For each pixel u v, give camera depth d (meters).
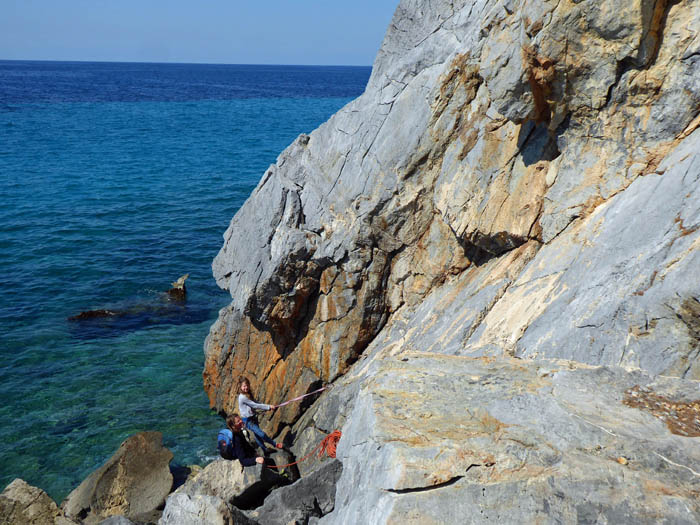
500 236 12.41
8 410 19.70
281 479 12.53
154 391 21.17
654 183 9.61
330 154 17.23
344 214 16.05
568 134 11.17
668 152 9.82
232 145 71.69
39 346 23.88
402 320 15.17
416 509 5.96
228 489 11.70
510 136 12.56
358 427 7.97
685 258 8.06
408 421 7.12
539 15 10.14
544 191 11.61
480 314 11.49
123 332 25.36
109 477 14.73
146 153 64.75
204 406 20.41
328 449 12.53
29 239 35.84
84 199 44.97
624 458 6.07
